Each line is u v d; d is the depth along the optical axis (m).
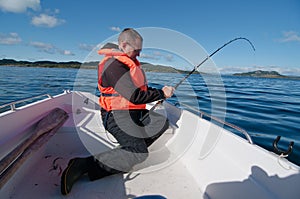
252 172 1.06
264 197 0.93
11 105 1.46
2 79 15.67
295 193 0.82
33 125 1.60
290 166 0.86
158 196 0.77
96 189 1.30
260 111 5.74
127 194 1.27
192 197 1.27
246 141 1.20
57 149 1.73
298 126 4.33
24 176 1.36
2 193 1.11
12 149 1.30
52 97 2.17
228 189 1.16
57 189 1.28
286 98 8.47
